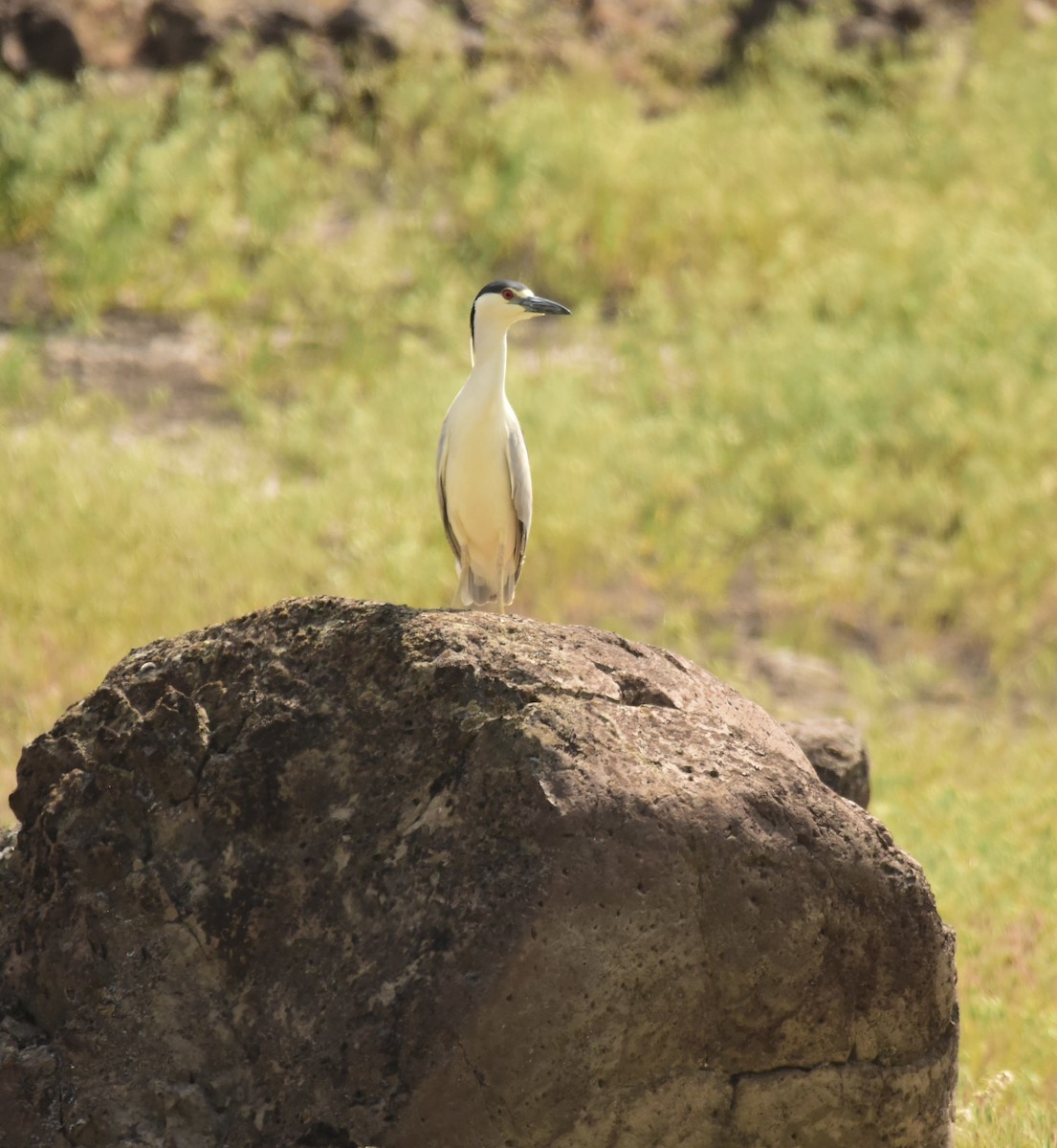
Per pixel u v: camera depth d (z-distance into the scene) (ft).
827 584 59.77
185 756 20.47
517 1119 18.28
